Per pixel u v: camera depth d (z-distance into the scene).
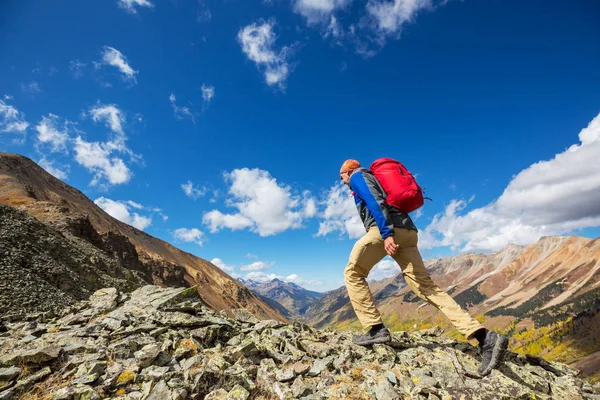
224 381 4.16
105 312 7.73
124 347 5.05
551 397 4.55
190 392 3.91
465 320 5.08
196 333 6.00
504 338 4.69
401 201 5.30
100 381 4.03
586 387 5.17
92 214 128.12
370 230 5.68
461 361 5.36
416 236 5.64
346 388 4.28
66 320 7.09
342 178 6.35
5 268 11.30
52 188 117.56
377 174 5.61
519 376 5.02
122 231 147.62
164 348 5.17
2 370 4.16
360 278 6.11
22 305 9.40
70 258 17.56
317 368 4.95
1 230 14.59
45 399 3.57
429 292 5.55
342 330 7.85
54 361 4.53
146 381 4.16
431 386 4.48
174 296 8.30
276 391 4.18
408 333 7.53
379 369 5.05
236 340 6.12
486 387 4.44
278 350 5.77
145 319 6.62
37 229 18.05
